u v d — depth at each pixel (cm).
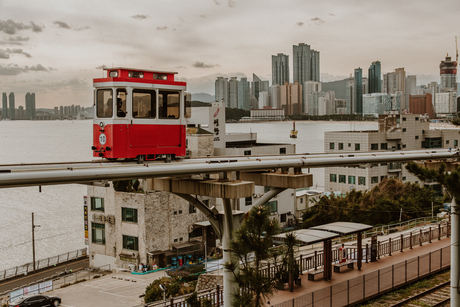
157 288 3531
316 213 5466
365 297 2383
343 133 7769
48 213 9456
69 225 8325
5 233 7700
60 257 6197
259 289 1473
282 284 2477
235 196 1795
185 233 4941
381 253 3359
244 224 1539
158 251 4716
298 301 2262
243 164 1784
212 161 1831
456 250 2058
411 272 2839
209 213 1969
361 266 2986
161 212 4784
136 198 4688
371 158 2242
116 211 4847
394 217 5356
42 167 1346
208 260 4775
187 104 1908
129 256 4734
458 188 1902
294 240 1630
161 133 1806
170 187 2011
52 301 3762
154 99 1786
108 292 4031
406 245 3625
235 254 1555
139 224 4681
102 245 5053
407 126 7869
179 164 1625
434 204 5797
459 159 2803
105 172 1412
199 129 5731
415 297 2456
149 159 1791
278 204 5816
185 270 4219
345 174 7644
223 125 6612
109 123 1688
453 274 2064
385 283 2623
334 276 2780
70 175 1333
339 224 2916
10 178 1220
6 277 5159
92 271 4962
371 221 5159
